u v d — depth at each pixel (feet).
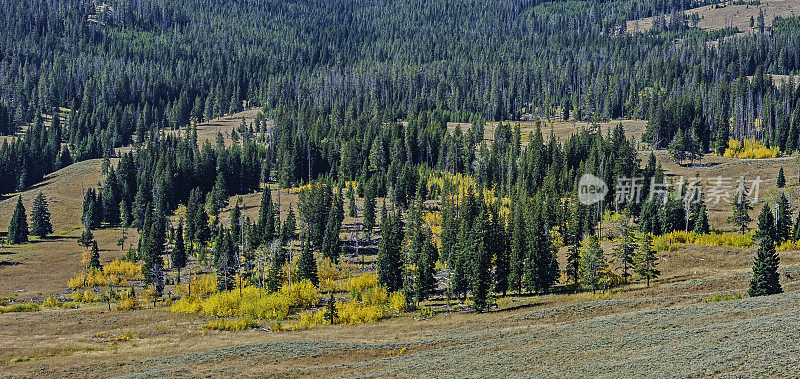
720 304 217.56
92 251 447.83
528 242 342.23
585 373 155.53
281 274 371.56
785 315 179.73
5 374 222.69
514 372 168.14
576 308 265.75
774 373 131.34
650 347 171.63
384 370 191.31
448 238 420.77
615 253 338.54
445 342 230.27
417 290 331.77
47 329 301.43
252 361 222.28
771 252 251.19
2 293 387.55
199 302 349.82
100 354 251.80
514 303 310.45
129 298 359.46
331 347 234.17
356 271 420.36
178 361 228.22
